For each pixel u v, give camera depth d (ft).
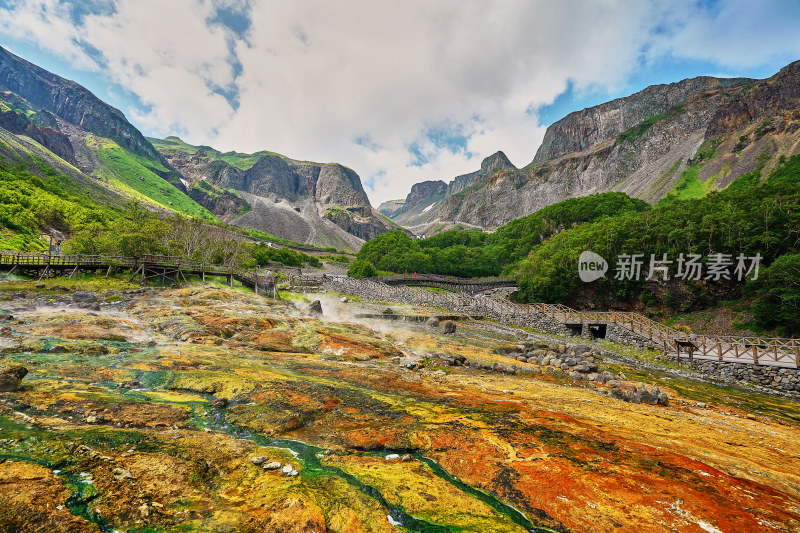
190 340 63.82
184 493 17.84
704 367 80.69
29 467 17.70
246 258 261.65
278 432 27.89
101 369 40.96
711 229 166.30
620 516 18.25
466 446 26.16
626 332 103.40
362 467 22.74
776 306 130.93
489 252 429.79
